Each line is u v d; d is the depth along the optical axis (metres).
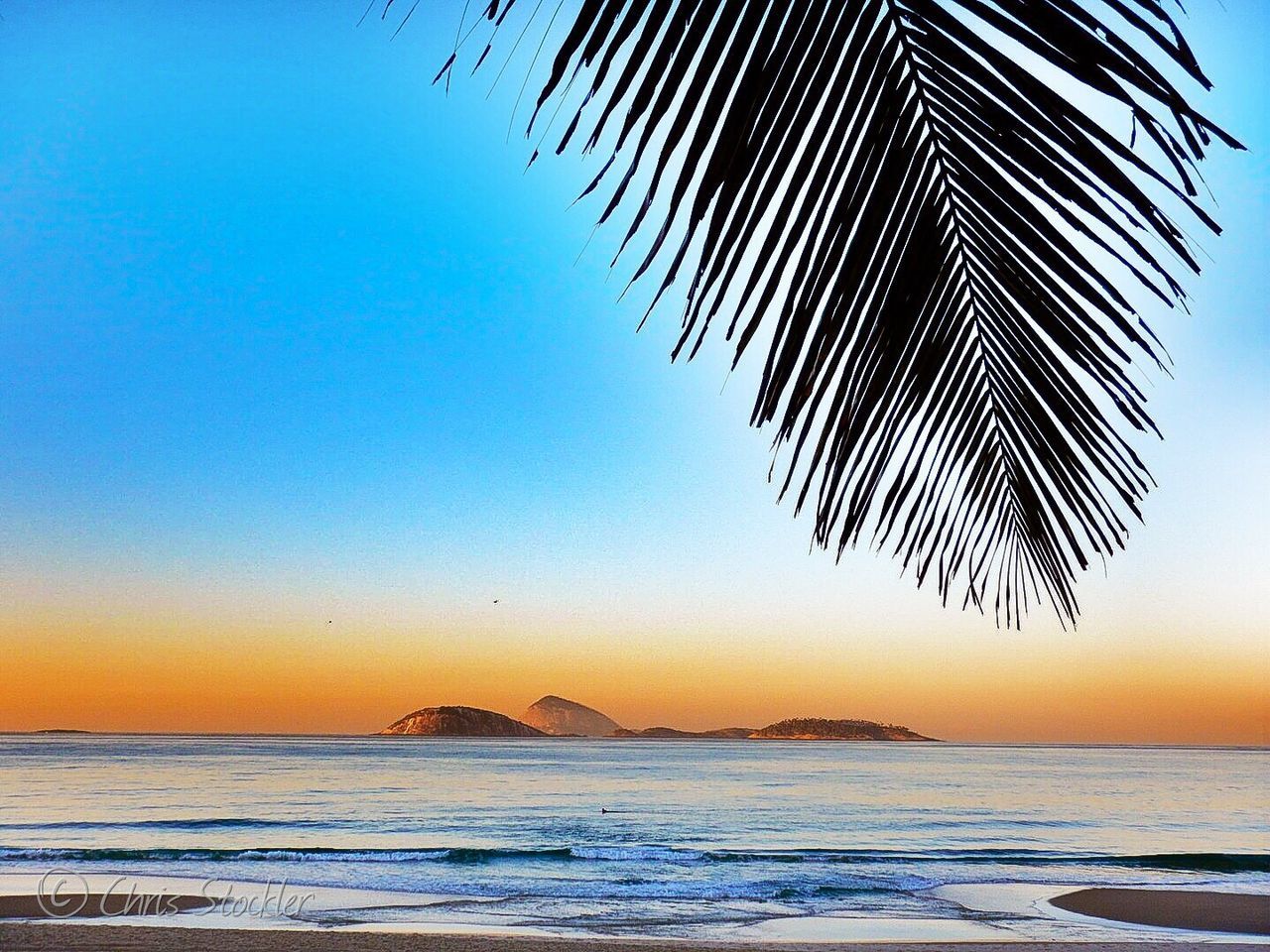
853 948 11.62
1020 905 16.78
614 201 0.92
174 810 36.44
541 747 185.50
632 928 14.08
